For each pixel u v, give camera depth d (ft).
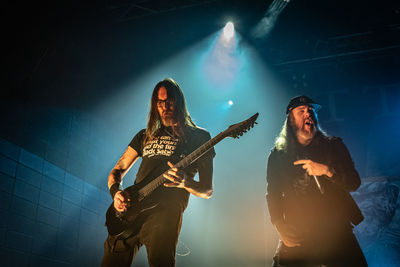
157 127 10.01
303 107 10.37
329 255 8.59
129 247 8.83
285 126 10.51
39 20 26.84
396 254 24.80
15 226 25.94
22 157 27.40
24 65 27.99
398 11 28.55
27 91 28.63
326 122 34.12
